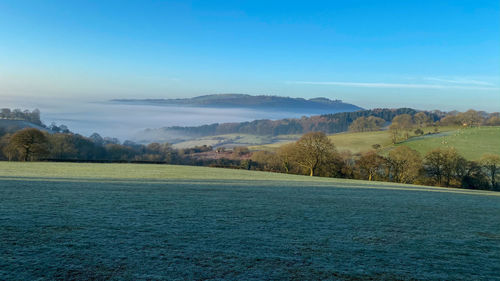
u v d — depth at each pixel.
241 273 6.41
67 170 46.53
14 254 6.89
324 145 73.06
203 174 46.88
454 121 151.12
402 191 29.47
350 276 6.54
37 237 8.15
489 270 7.36
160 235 8.92
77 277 5.89
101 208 12.68
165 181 30.67
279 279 6.20
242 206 14.96
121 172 45.50
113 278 5.91
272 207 15.09
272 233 9.78
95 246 7.67
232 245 8.27
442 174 69.25
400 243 9.39
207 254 7.46
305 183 35.47
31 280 5.69
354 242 9.22
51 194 16.23
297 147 74.06
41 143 76.00
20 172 39.12
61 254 7.03
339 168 74.69
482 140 103.25
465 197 27.02
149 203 14.61
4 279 5.67
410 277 6.68
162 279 5.96
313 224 11.45
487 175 66.81
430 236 10.49
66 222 9.90
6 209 11.48
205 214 12.40
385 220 12.98
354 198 20.97
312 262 7.27
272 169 89.56
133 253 7.29
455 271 7.19
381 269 7.05
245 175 49.75
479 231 11.76
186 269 6.49
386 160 72.00
